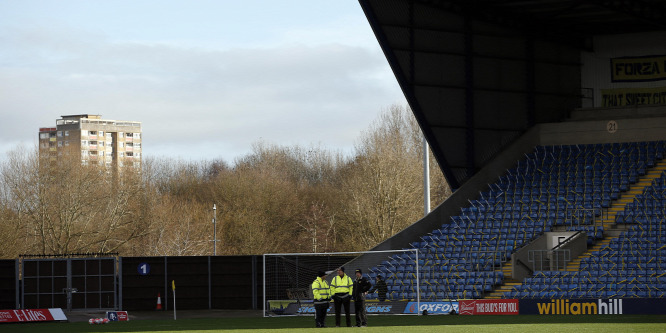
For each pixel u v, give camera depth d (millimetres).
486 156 60406
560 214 57406
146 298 59531
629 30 61969
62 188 103625
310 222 134375
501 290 51531
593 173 59625
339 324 39125
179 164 162375
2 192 103500
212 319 49188
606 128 61219
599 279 49031
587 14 58656
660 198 56250
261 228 131750
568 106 62562
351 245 111375
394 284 54344
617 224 55219
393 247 57906
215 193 138000
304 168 175250
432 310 48156
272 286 61594
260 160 167375
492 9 58656
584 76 63000
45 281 56875
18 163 104812
